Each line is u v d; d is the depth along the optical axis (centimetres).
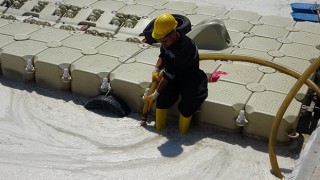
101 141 465
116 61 541
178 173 421
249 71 524
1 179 408
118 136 473
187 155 445
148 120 499
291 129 445
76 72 524
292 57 560
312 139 421
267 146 458
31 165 429
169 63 443
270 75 516
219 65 536
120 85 504
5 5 727
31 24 647
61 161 435
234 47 584
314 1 895
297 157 443
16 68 561
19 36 602
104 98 505
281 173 418
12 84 565
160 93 461
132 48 577
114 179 412
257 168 429
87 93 531
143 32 606
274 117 443
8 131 477
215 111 469
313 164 373
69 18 680
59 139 468
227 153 448
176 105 485
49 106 522
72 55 554
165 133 478
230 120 467
